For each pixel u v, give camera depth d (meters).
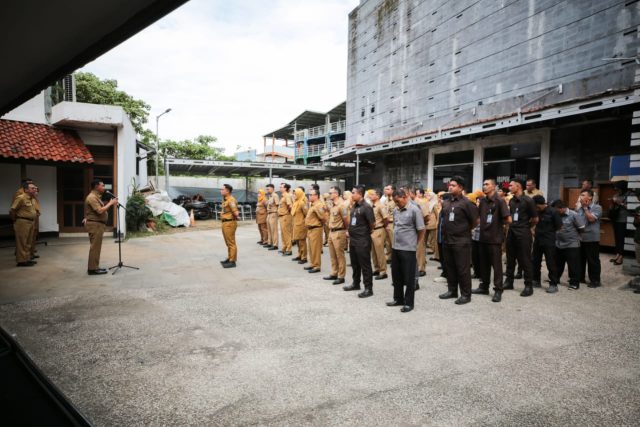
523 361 3.77
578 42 13.54
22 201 8.23
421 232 5.34
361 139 29.39
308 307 5.55
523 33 15.60
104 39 2.79
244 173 30.91
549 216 6.52
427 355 3.90
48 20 2.51
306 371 3.54
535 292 6.50
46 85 3.88
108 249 10.82
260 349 4.04
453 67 19.62
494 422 2.77
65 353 3.90
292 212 9.47
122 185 13.27
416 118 22.81
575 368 3.62
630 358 3.85
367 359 3.80
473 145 16.81
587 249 6.86
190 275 7.67
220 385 3.28
